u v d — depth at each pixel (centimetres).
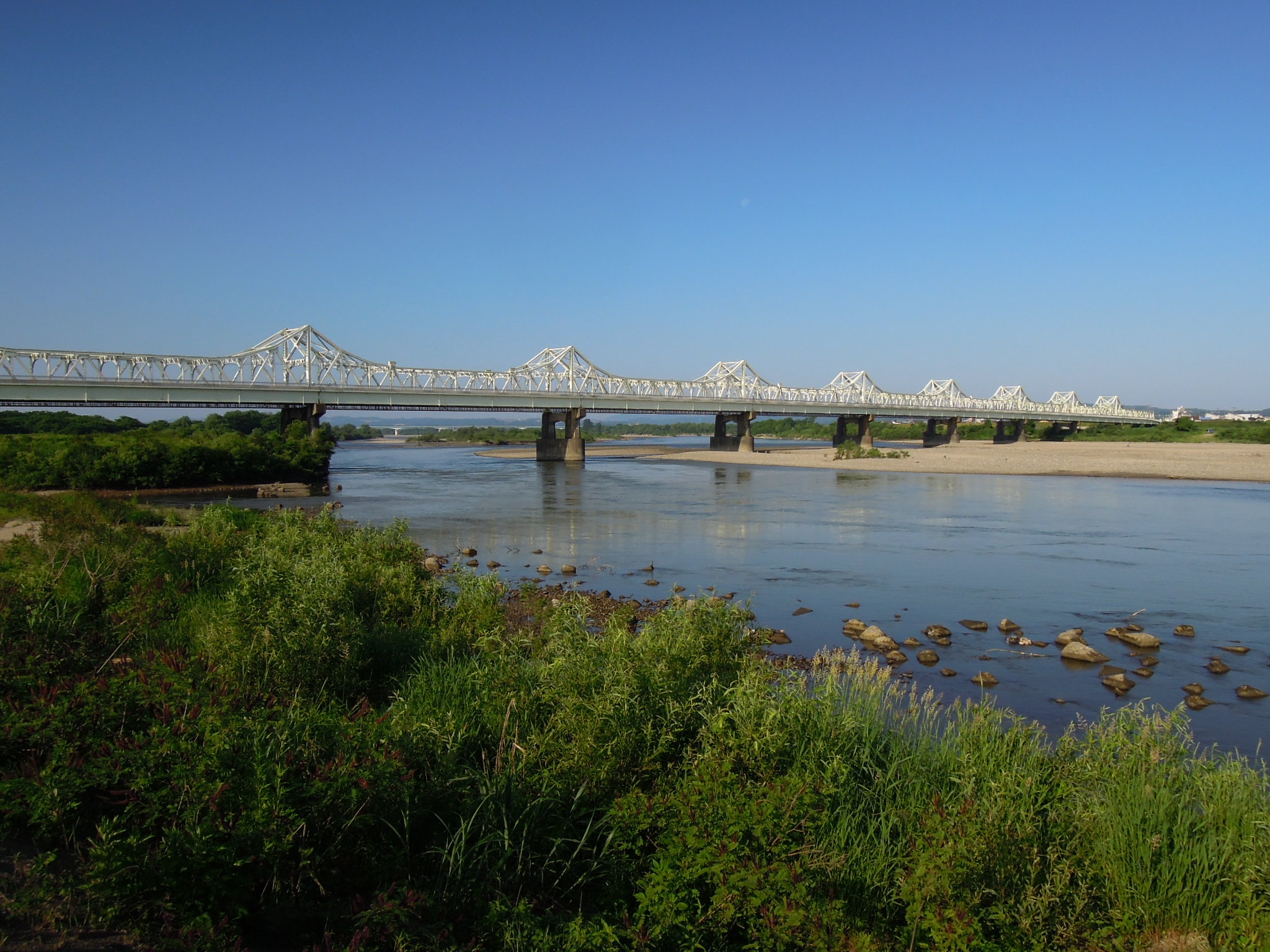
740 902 515
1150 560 2608
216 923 456
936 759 764
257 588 983
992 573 2389
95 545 1484
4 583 1119
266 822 493
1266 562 2573
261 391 6888
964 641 1623
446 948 466
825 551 2794
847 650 1548
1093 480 6075
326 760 597
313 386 7275
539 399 8912
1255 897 543
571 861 588
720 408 10512
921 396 14688
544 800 636
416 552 1784
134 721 652
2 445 4944
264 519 2353
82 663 848
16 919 443
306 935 489
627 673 802
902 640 1636
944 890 524
